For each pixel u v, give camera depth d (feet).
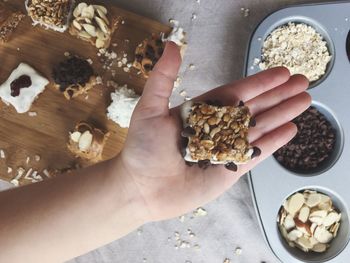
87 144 1.46
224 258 1.55
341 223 1.52
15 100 1.49
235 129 1.18
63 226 1.19
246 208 1.55
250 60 1.48
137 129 1.14
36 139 1.52
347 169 1.51
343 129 1.51
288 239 1.53
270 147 1.29
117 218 1.23
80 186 1.21
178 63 1.07
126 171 1.19
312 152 1.51
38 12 1.46
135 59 1.50
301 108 1.30
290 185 1.49
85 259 1.55
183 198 1.23
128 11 1.52
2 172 1.51
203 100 1.25
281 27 1.51
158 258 1.56
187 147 1.18
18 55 1.52
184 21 1.54
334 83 1.51
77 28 1.47
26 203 1.19
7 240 1.16
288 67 1.51
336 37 1.50
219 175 1.24
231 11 1.55
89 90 1.52
